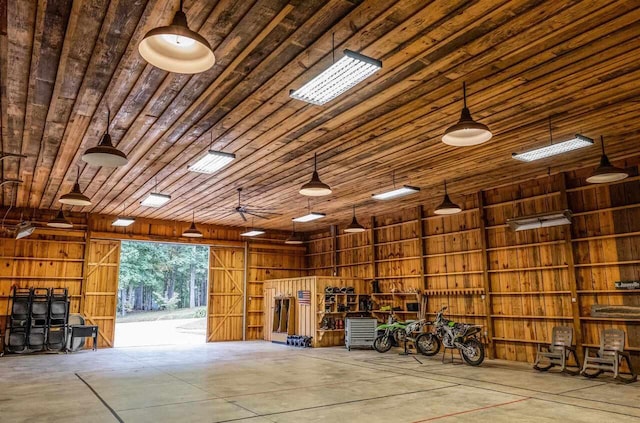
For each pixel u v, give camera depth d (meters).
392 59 3.87
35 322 9.86
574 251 7.45
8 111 4.97
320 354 9.46
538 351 7.20
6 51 3.74
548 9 3.21
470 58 3.87
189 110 4.94
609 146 6.33
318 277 11.02
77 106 4.82
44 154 6.49
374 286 11.27
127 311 28.05
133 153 6.46
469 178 8.02
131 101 4.71
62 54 3.77
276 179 8.04
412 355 9.18
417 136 5.82
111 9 3.17
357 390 5.65
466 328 8.03
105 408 4.74
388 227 11.27
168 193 9.16
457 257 9.48
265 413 4.51
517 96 4.63
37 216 10.59
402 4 3.13
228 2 3.10
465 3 3.13
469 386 5.88
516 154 5.91
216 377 6.65
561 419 4.25
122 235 11.51
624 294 6.82
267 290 12.98
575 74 4.18
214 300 12.72
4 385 6.07
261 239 13.74
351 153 6.54
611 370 6.25
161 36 2.47
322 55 3.81
